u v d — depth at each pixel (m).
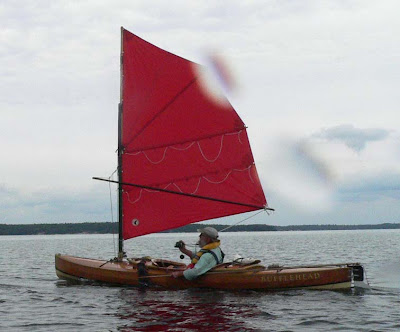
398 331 10.55
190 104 18.36
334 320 11.54
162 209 18.16
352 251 40.84
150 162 18.30
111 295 14.84
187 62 18.20
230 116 18.27
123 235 18.11
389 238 87.69
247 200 18.23
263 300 13.71
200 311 12.41
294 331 10.57
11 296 15.31
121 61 18.77
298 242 68.62
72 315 12.31
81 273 17.28
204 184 18.31
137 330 10.70
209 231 15.48
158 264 16.31
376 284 17.08
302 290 14.88
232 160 18.31
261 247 52.03
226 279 15.09
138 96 18.50
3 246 67.19
